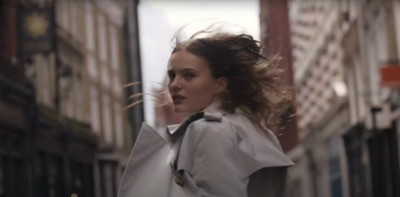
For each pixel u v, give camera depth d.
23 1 22.19
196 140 1.98
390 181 22.61
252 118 2.15
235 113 2.14
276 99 2.23
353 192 28.91
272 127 2.28
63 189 25.00
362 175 26.69
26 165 21.25
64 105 26.30
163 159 2.00
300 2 38.94
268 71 2.21
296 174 41.12
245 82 2.16
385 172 23.41
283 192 2.05
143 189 1.97
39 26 20.88
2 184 19.67
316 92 36.97
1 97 19.62
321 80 35.59
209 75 2.12
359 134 26.36
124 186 2.00
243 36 2.19
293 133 40.25
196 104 2.12
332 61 32.91
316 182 36.59
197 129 1.99
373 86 24.62
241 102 2.16
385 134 22.66
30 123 21.56
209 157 1.95
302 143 37.84
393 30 21.42
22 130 21.05
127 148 37.84
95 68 32.81
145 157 2.01
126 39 39.72
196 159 1.97
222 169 1.93
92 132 29.39
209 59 2.12
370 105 22.69
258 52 2.23
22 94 20.84
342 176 31.11
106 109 34.53
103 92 34.09
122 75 38.44
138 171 2.01
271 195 2.04
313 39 37.16
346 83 29.44
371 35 24.72
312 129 36.03
